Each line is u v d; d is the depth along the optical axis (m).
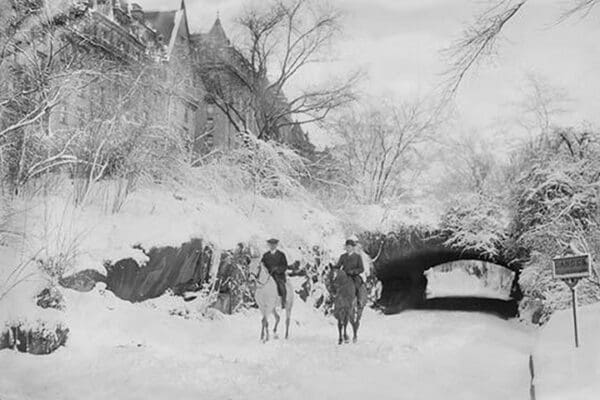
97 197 18.94
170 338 15.70
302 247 26.48
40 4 16.62
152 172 21.47
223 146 26.88
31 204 15.70
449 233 34.72
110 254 16.83
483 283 60.00
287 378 11.41
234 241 21.50
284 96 40.12
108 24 29.42
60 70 17.56
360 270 18.69
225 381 10.94
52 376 10.95
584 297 21.55
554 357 10.77
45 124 17.66
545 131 29.42
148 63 22.17
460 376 11.98
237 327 19.61
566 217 22.98
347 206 34.19
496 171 44.41
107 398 9.67
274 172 26.92
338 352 15.06
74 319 14.31
